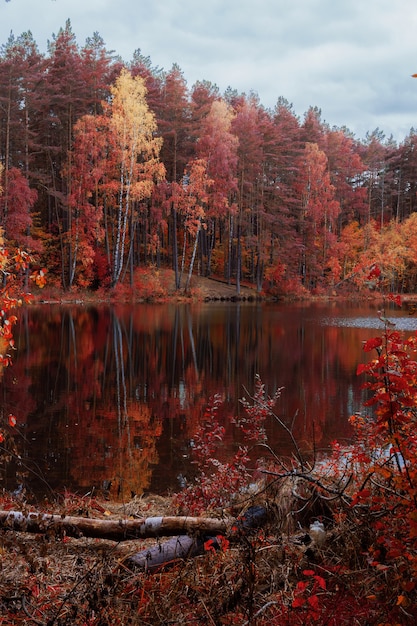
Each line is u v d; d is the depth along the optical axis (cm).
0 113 3862
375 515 320
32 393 1084
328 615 255
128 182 3794
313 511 376
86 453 727
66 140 4228
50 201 4538
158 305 3762
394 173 7238
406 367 292
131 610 274
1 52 4222
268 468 600
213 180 4238
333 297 5097
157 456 719
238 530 325
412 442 286
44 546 313
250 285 5091
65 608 282
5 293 450
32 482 612
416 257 5625
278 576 299
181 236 5366
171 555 329
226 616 272
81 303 3697
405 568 260
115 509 508
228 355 1619
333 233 5912
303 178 5291
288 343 1902
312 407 1007
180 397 1078
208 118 4466
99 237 3850
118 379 1241
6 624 269
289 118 6206
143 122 3853
